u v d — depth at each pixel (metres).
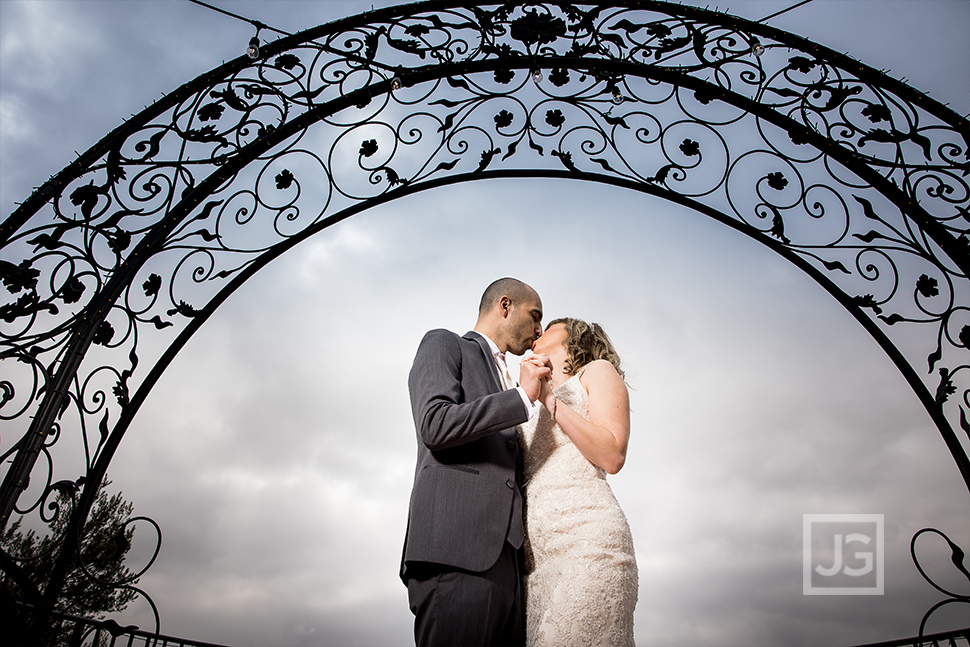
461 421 1.66
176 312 3.19
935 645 2.61
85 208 3.07
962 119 3.38
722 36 3.72
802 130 3.56
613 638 1.67
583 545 1.78
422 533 1.68
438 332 2.02
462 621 1.57
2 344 2.69
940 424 3.01
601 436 1.86
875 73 3.51
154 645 2.71
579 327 2.57
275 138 3.50
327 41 3.72
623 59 3.72
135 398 2.99
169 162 3.31
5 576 2.56
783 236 3.50
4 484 2.48
